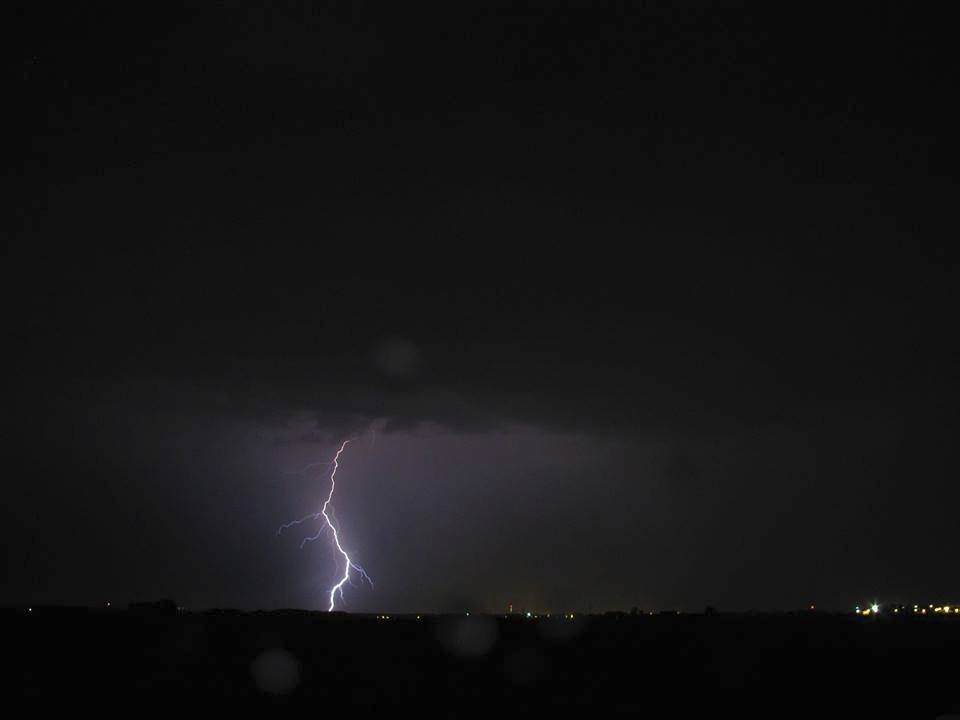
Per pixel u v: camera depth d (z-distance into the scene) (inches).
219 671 1045.2
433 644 1244.5
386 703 922.1
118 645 1164.5
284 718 860.0
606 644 1232.8
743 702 951.6
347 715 875.4
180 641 1211.9
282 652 1163.9
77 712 845.8
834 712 911.7
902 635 1284.4
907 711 912.9
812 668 1091.3
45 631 1218.0
